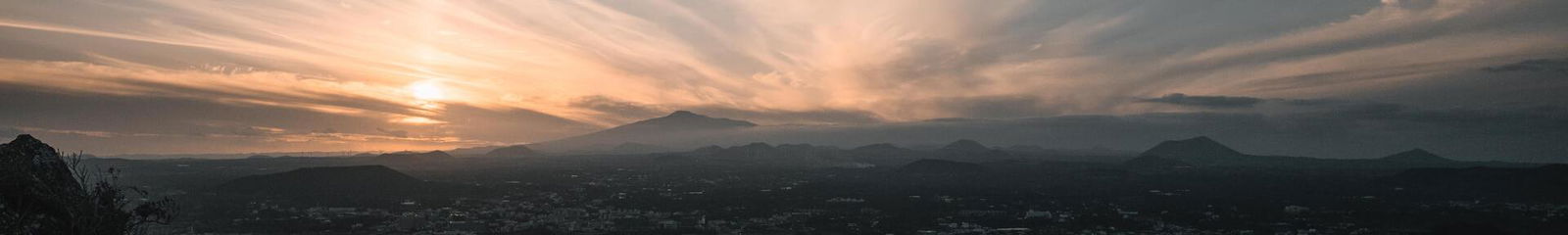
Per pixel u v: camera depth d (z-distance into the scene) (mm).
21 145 17766
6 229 15883
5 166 16500
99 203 18125
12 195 16422
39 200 16891
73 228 17188
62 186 17828
